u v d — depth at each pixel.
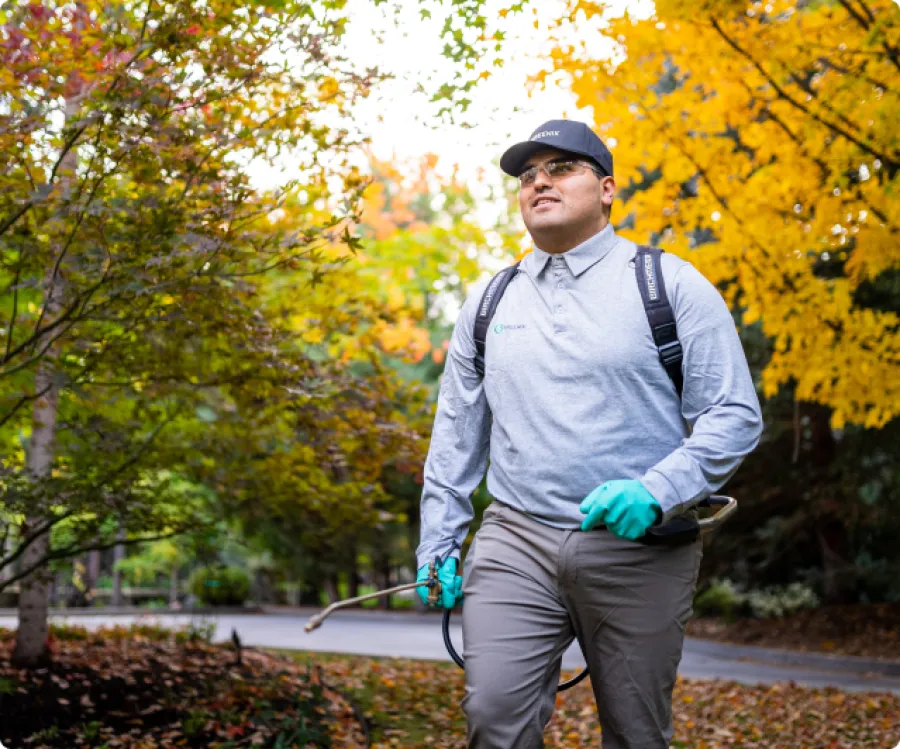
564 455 2.27
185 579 27.88
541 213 2.35
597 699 2.34
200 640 9.37
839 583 15.09
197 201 4.49
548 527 2.30
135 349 5.24
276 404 6.11
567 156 2.37
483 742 2.25
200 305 4.93
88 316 4.57
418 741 6.02
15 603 17.73
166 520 6.46
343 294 6.53
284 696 6.79
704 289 2.28
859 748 5.91
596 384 2.28
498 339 2.42
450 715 6.81
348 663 9.32
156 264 4.18
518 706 2.25
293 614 21.78
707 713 7.26
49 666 7.14
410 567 22.81
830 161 5.99
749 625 15.04
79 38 4.11
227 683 6.94
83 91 4.42
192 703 6.52
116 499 5.67
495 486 2.41
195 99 4.34
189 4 4.03
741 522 15.41
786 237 6.35
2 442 7.33
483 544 2.39
